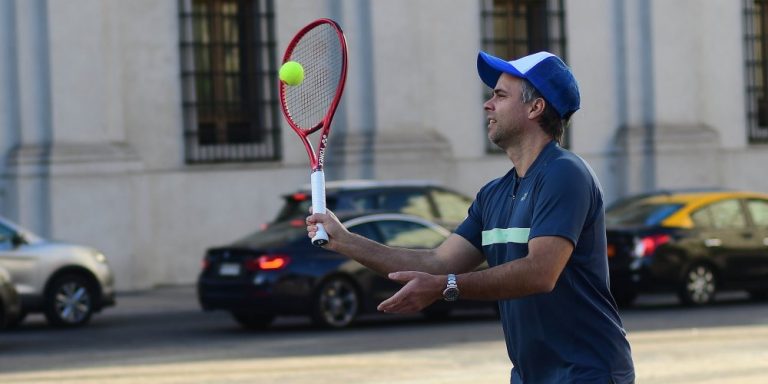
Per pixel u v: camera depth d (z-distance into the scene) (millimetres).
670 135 43156
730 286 31609
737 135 45219
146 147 36875
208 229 37562
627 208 32188
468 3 41094
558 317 7504
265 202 38312
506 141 7672
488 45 41438
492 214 7805
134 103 36750
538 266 7148
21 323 30469
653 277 30531
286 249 27000
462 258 8023
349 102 38906
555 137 7637
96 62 35562
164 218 37031
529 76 7520
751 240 31750
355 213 27812
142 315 31422
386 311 7168
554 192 7281
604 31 43125
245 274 26828
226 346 24469
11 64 35188
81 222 35125
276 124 38469
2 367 21531
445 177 39844
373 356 22188
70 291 29125
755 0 45594
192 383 18922
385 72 39094
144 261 36375
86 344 25328
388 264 7891
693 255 31031
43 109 35188
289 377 19453
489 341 24453
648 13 43188
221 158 37938
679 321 27953
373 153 38531
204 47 37750
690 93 43719
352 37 38875
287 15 38469
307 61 8641
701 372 19469
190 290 36500
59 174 34844
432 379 19016
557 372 7582
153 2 36969
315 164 8016
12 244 28500
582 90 42750
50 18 35062
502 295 7199
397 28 39281
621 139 43062
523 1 42188
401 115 39344
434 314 30297
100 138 35688
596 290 7555
